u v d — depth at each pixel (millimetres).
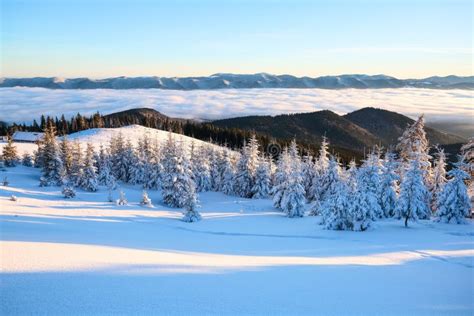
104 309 10125
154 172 68938
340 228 37156
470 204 38812
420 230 36000
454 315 12273
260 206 57750
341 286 15281
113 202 52312
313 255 25984
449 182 39188
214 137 146500
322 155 65125
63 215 38219
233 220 44281
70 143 74438
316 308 11789
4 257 14805
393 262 23859
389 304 12938
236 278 15297
